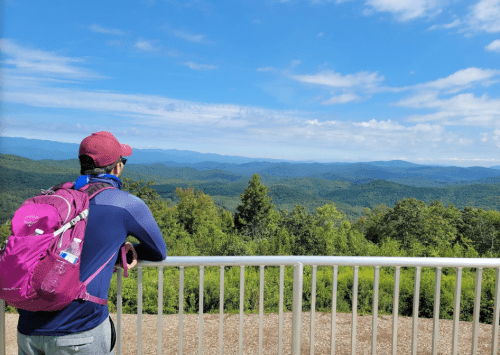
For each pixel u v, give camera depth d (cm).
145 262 181
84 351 130
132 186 6781
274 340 361
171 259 183
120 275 181
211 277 591
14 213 118
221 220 7719
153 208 6178
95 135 143
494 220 5750
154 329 404
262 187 7281
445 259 192
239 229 7450
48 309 120
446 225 5306
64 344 127
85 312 128
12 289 110
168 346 354
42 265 112
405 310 544
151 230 142
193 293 543
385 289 560
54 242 117
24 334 130
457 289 196
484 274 552
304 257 194
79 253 119
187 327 407
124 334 391
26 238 112
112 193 135
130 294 518
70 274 115
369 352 329
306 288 536
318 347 341
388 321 414
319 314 445
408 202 5297
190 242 2753
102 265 130
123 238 136
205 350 342
